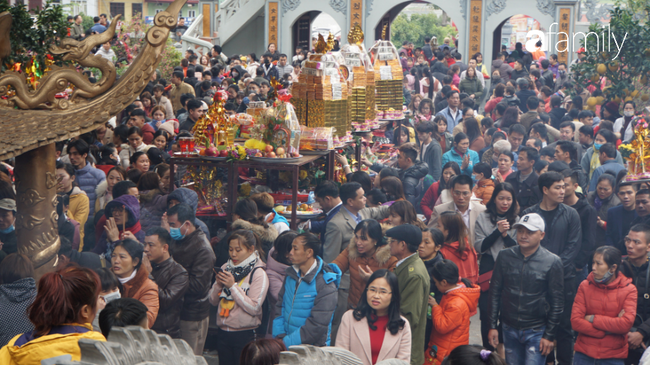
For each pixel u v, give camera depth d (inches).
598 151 333.7
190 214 198.5
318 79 268.1
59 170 245.6
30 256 163.8
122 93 173.2
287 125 238.5
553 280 198.1
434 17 1588.3
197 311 200.1
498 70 760.3
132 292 174.6
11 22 153.1
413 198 309.9
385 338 169.3
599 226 262.1
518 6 841.5
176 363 70.8
